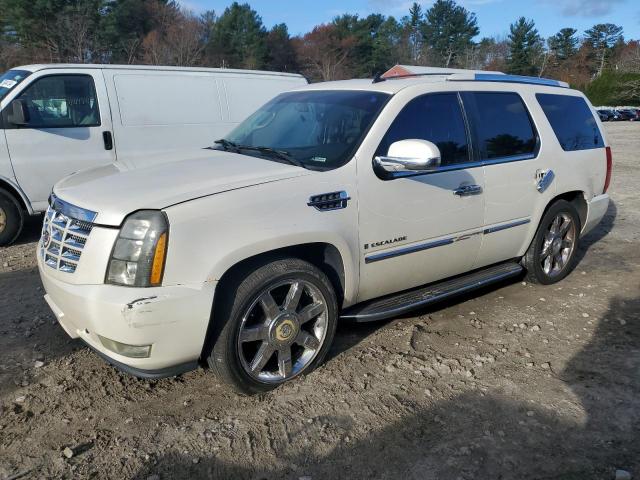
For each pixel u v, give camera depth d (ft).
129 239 9.50
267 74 27.99
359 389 11.43
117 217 9.61
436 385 11.66
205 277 9.76
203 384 11.56
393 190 12.17
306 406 10.83
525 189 15.30
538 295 16.65
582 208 17.89
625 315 15.26
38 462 9.28
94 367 12.08
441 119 13.53
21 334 13.51
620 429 10.32
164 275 9.48
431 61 222.89
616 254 21.08
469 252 14.33
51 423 10.25
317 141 12.66
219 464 9.29
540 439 10.03
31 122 21.16
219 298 10.36
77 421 10.32
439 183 13.01
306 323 11.79
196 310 9.67
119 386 11.41
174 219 9.57
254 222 10.23
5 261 19.38
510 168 14.76
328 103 13.61
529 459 9.53
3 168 20.61
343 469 9.24
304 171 11.31
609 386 11.71
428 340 13.62
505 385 11.71
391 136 12.43
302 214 10.80
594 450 9.77
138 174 11.33
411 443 9.87
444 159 13.37
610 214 28.02
